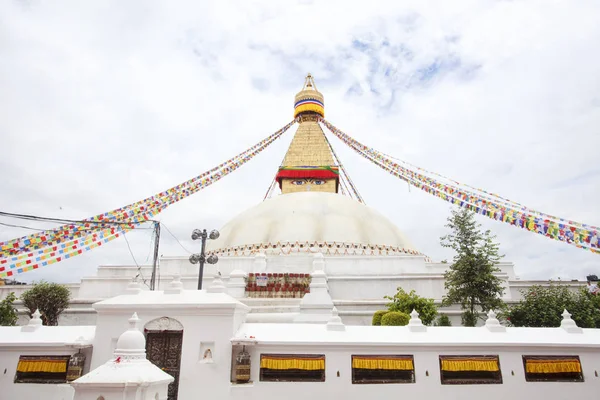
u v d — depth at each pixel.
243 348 8.42
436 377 8.49
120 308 8.67
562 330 9.27
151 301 8.77
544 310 14.09
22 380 8.64
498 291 14.80
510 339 8.84
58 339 8.90
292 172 31.81
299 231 23.08
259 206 26.89
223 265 20.17
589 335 9.10
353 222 24.39
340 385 8.37
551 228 11.05
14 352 8.80
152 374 5.83
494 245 15.04
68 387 8.40
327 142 34.44
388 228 25.56
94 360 8.50
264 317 13.55
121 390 5.41
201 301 8.65
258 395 8.23
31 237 13.36
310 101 35.66
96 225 14.94
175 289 9.19
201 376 8.23
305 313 14.19
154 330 8.57
